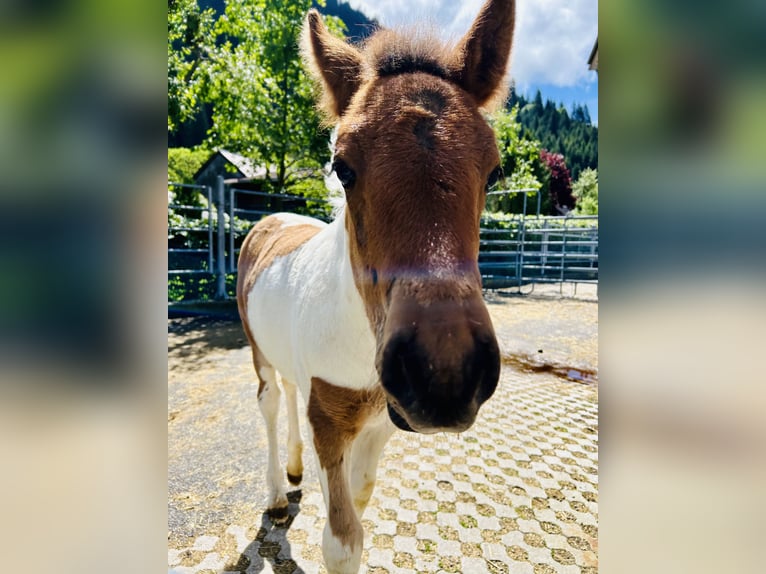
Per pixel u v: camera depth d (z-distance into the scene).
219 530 2.34
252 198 14.27
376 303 1.22
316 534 2.33
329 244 1.90
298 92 10.92
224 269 9.23
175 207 8.66
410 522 2.43
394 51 1.44
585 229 11.53
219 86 11.16
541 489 2.76
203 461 3.02
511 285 13.20
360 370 1.60
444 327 0.98
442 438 3.44
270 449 2.59
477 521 2.44
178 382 4.57
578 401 4.27
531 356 5.87
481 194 1.33
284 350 2.22
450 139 1.19
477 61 1.49
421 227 1.09
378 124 1.23
